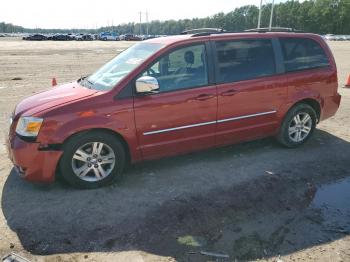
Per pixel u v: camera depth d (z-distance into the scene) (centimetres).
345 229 378
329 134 677
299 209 416
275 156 567
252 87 531
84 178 451
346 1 10350
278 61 560
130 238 358
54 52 2992
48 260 325
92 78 522
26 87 1212
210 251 339
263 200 434
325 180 489
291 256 333
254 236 363
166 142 485
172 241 354
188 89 485
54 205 416
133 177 490
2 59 2266
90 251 338
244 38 535
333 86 621
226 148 599
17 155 422
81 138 434
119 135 456
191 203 423
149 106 460
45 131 417
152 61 468
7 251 337
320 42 611
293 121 591
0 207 410
